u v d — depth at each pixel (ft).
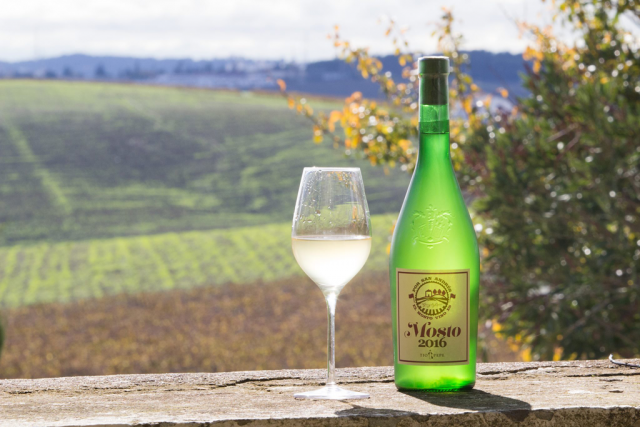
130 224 126.82
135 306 82.99
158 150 167.02
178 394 4.35
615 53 18.11
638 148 15.39
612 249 15.87
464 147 17.95
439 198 4.63
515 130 17.13
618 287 16.17
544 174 16.90
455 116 18.94
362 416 3.73
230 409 3.91
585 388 4.39
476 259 4.66
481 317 17.56
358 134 19.16
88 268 102.06
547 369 5.01
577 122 16.17
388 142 18.97
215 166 158.40
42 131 177.78
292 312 78.23
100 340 68.59
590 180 15.57
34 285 94.12
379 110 19.24
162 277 97.19
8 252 110.93
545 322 16.48
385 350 60.70
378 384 4.62
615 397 4.11
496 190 16.47
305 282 93.04
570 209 15.96
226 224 128.06
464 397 4.15
